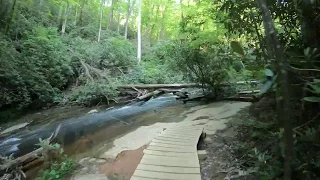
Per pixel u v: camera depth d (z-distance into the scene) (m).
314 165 2.25
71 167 3.97
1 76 7.86
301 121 2.48
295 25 2.91
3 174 3.96
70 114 8.49
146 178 3.10
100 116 7.98
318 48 2.28
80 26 17.33
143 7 22.30
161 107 8.75
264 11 1.11
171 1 19.80
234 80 8.34
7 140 6.05
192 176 3.14
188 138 4.55
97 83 10.05
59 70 10.41
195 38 7.69
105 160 4.23
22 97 8.52
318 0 2.26
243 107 6.59
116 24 22.52
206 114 6.62
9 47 8.31
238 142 4.04
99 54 12.95
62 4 14.16
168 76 13.08
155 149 4.02
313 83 1.50
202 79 8.49
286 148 0.99
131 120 7.15
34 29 10.29
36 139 6.00
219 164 3.51
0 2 8.57
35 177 3.90
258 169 2.77
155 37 24.62
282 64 1.06
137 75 12.84
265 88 1.33
